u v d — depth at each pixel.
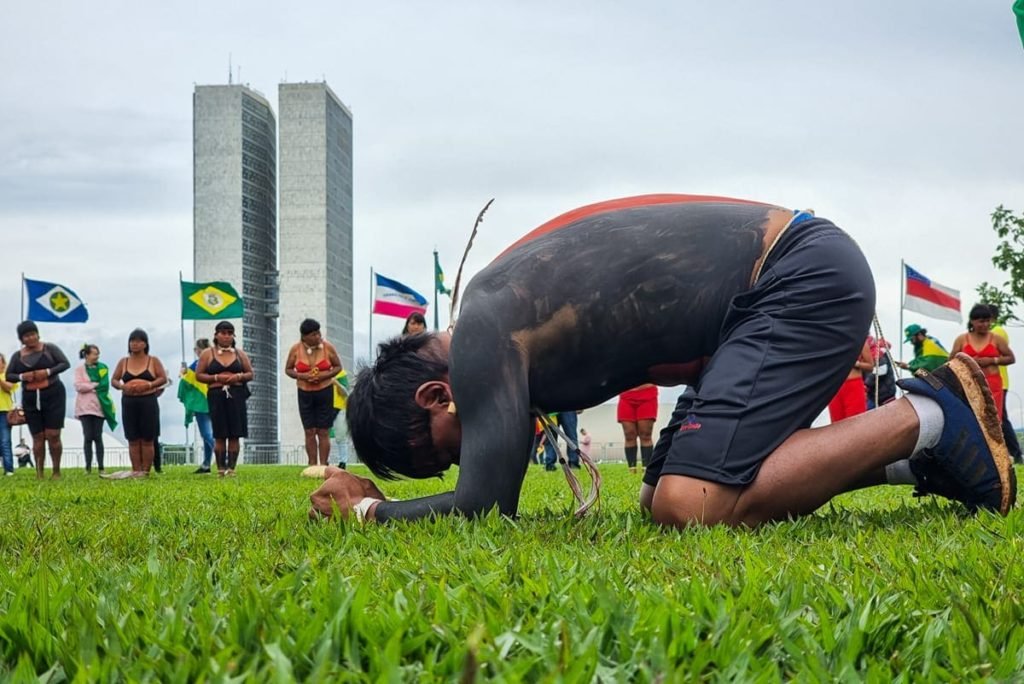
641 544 3.31
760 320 3.87
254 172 181.12
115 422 17.70
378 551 3.23
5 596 2.41
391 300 29.91
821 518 4.05
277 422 180.25
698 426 3.81
